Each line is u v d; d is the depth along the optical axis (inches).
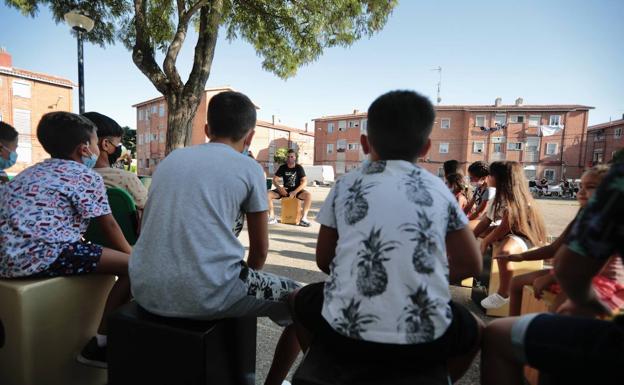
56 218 71.9
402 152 53.5
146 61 263.0
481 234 141.3
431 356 45.9
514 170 128.4
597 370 40.5
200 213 60.1
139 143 1920.5
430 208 48.2
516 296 98.7
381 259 45.8
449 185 192.5
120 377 62.5
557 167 1503.4
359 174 53.7
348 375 46.1
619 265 71.6
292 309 64.5
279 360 73.7
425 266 45.7
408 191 48.8
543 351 44.1
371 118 55.0
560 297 76.5
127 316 62.5
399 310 44.7
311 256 209.5
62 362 74.9
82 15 250.2
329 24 302.5
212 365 59.8
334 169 1948.8
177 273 58.8
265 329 112.7
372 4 287.4
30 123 1176.2
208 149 66.1
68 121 78.1
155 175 65.5
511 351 47.9
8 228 69.9
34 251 69.7
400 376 45.6
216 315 60.4
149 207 63.4
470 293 155.5
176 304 59.4
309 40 311.3
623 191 36.1
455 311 51.7
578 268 40.0
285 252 217.2
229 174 63.1
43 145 78.3
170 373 59.4
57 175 73.1
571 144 1488.7
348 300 46.7
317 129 2003.0
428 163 1622.8
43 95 1203.9
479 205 173.8
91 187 75.2
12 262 69.3
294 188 326.3
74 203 73.0
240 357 69.1
